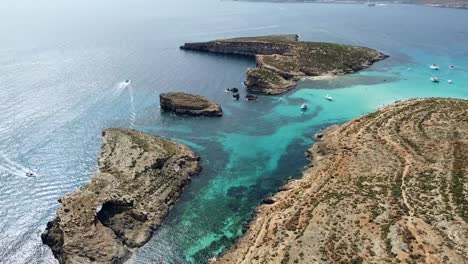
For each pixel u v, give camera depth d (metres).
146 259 69.06
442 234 57.22
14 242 72.00
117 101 140.75
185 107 129.62
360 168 81.19
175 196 84.50
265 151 105.00
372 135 94.88
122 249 70.75
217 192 86.88
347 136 99.25
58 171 94.00
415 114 101.12
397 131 93.69
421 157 80.44
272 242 63.53
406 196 67.88
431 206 63.88
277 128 119.44
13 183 89.25
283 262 57.12
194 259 68.31
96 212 72.88
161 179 85.50
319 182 80.62
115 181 81.56
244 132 116.94
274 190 86.75
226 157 102.06
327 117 126.56
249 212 79.62
